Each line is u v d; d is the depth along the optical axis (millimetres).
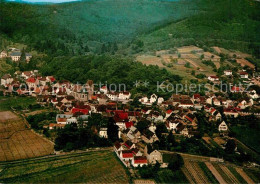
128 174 187375
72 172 188250
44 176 182375
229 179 190875
